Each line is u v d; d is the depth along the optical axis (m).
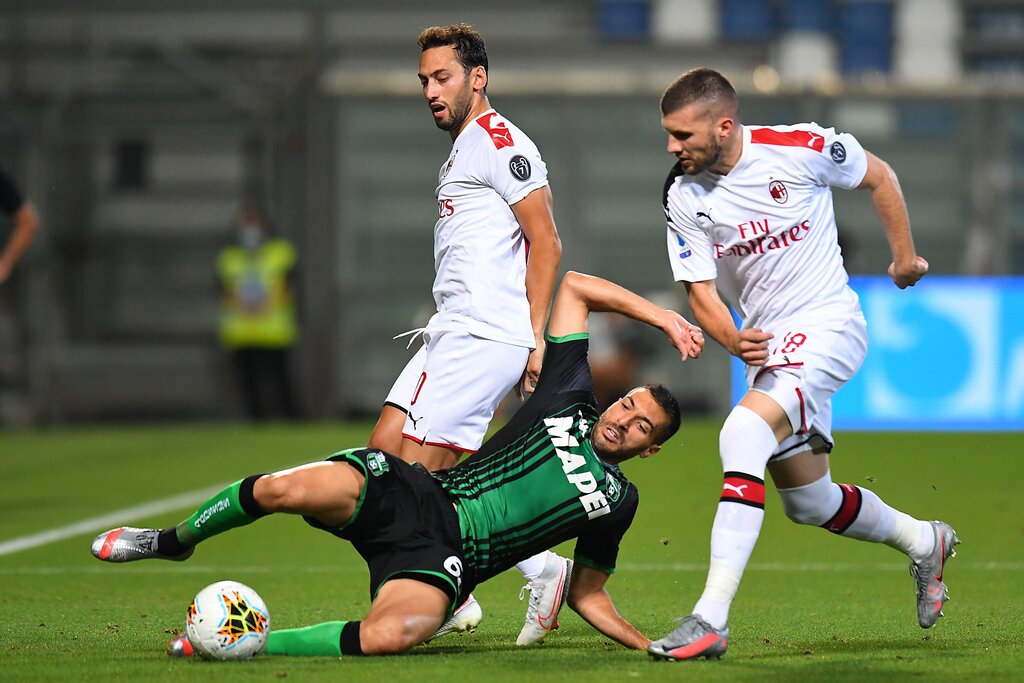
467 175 20.33
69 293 66.88
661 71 75.06
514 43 74.44
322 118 65.38
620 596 22.61
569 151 64.62
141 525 31.48
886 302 55.38
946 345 55.16
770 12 82.31
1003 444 50.25
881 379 55.44
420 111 65.19
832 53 82.50
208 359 67.69
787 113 63.91
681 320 17.77
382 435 20.73
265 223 65.69
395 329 65.00
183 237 67.56
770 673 15.00
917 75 82.00
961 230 63.91
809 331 17.22
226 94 67.56
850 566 25.89
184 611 20.78
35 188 66.31
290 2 75.06
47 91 69.19
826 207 17.78
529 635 17.61
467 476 17.14
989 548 27.62
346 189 65.19
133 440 55.84
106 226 67.69
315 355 64.88
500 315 20.27
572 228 64.56
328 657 16.00
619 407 17.16
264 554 27.73
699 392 62.16
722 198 17.45
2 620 19.84
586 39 77.00
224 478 41.47
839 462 44.44
